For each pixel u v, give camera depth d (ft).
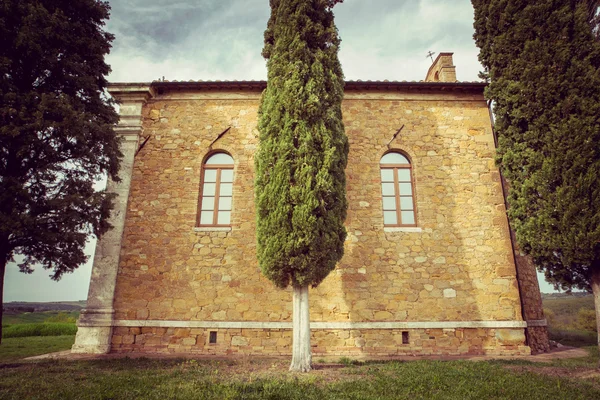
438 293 34.78
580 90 26.18
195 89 40.22
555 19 27.89
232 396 17.76
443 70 44.06
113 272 34.50
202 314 33.91
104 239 35.35
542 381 21.15
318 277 26.84
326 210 27.22
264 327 33.42
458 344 33.53
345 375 22.99
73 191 26.66
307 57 29.35
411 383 20.66
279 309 33.96
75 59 27.86
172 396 17.75
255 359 29.94
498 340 33.76
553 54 27.55
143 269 35.01
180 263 35.22
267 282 34.58
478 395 18.62
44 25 26.16
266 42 32.65
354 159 38.04
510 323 34.12
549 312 76.13
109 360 28.12
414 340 33.53
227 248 35.50
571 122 25.76
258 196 28.45
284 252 26.37
